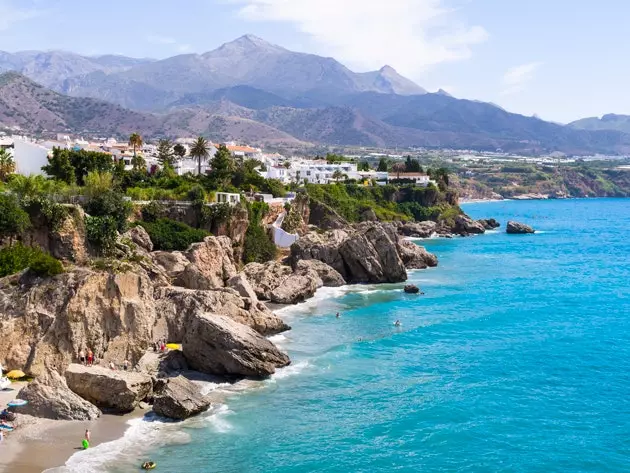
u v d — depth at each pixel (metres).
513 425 63.16
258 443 57.47
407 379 74.75
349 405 66.75
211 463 53.69
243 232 136.00
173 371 72.00
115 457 53.12
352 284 133.62
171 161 195.88
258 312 91.31
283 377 73.81
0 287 69.06
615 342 90.88
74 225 92.12
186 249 116.31
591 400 69.44
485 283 137.38
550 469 55.06
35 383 59.72
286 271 126.31
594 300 120.25
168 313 81.00
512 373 77.50
